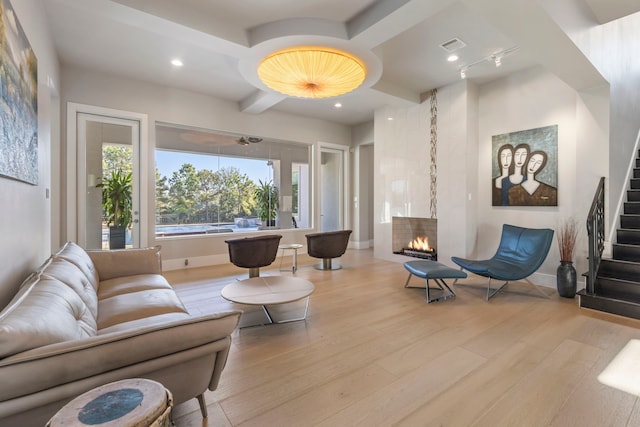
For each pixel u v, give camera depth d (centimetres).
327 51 328
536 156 435
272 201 658
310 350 243
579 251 396
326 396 185
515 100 457
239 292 285
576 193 399
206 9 299
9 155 169
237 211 611
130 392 96
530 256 387
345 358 230
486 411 171
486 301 361
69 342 110
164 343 126
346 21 314
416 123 560
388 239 619
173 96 511
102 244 460
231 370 214
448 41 363
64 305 148
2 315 109
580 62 324
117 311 205
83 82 434
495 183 481
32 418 103
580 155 395
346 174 779
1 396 95
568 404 177
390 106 606
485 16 256
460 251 493
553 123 420
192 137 550
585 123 390
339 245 523
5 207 171
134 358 120
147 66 430
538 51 305
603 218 374
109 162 463
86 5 259
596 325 289
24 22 216
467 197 486
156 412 90
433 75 467
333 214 769
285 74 354
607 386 194
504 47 379
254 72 386
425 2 257
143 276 297
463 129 487
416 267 379
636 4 313
